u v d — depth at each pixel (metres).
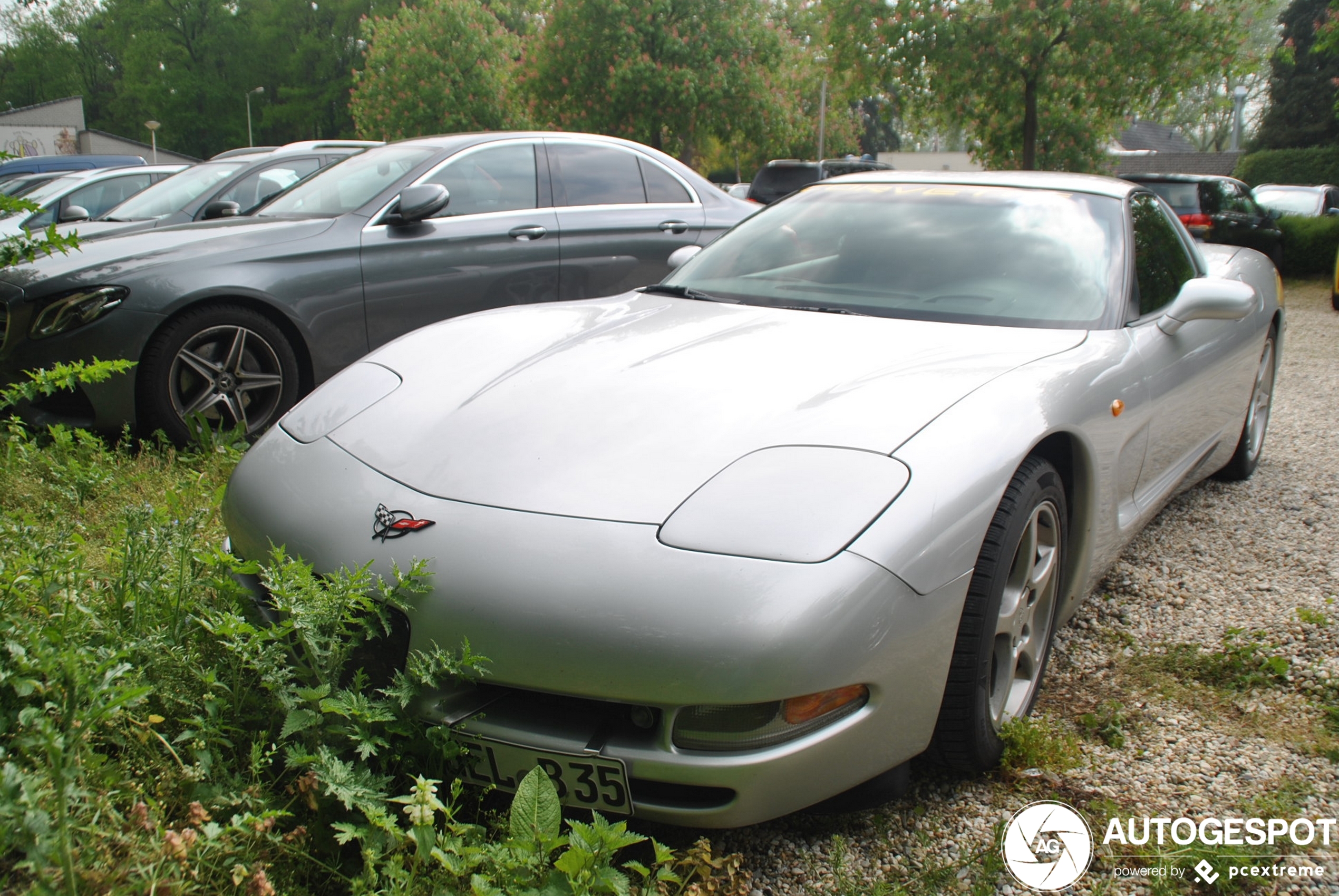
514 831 1.56
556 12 24.03
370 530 1.87
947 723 1.91
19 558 1.95
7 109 77.19
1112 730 2.21
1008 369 2.24
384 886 1.54
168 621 1.98
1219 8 16.14
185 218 6.85
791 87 25.78
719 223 5.83
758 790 1.64
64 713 1.48
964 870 1.76
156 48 63.78
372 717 1.67
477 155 5.05
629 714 1.69
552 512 1.79
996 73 16.81
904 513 1.74
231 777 1.68
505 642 1.67
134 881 1.37
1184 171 47.00
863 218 3.17
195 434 3.97
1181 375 2.93
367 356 2.59
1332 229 15.53
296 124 61.81
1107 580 3.14
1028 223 3.00
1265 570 3.21
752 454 1.87
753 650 1.58
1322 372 7.04
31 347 3.86
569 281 5.21
